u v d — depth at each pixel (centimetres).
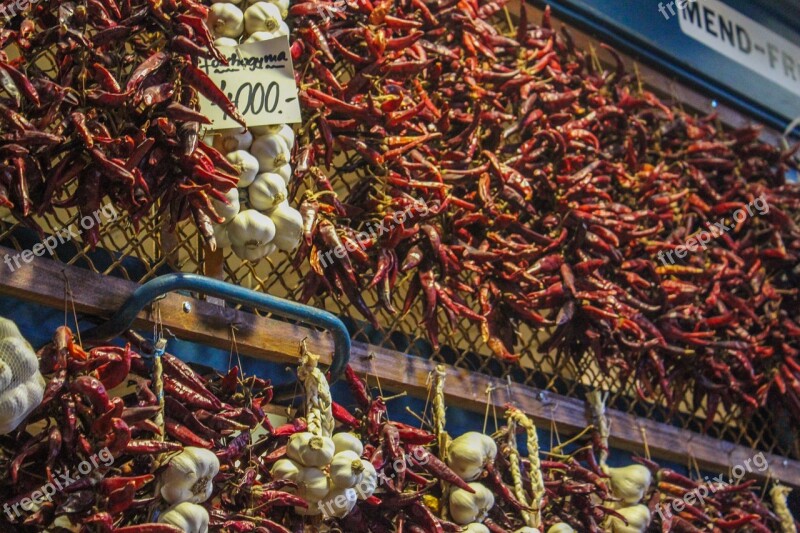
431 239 304
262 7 281
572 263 351
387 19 322
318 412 254
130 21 247
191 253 279
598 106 405
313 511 251
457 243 323
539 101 376
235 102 270
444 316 351
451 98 352
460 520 279
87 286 246
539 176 351
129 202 236
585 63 415
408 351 329
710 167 438
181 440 231
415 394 312
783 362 414
